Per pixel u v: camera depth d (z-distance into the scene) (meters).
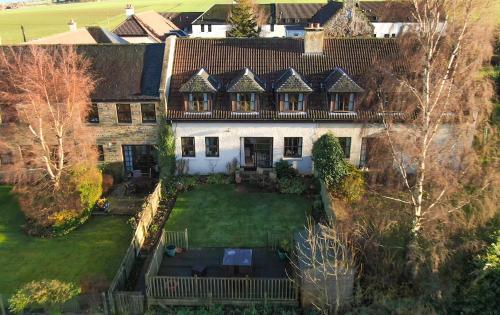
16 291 20.05
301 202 29.55
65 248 25.17
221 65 33.09
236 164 32.56
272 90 31.83
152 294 20.22
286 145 32.16
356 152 31.73
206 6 139.50
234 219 27.59
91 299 19.45
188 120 31.25
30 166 31.06
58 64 32.09
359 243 20.27
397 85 19.19
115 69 32.53
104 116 31.75
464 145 17.08
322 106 31.17
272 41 34.16
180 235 24.98
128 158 33.28
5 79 31.33
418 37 18.17
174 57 33.50
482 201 16.69
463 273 17.94
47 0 195.62
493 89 17.03
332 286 18.84
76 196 27.17
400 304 17.75
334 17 57.94
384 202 21.48
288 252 23.19
